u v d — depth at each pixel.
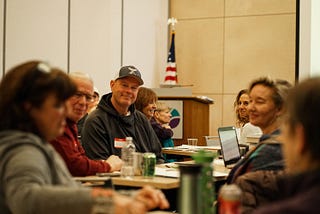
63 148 2.93
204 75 8.21
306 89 1.29
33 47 5.55
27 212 1.64
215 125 8.13
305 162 1.29
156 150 4.18
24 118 1.81
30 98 1.79
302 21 7.13
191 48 8.29
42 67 1.83
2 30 5.15
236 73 8.02
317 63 7.06
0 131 1.84
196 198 1.47
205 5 8.23
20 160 1.71
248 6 7.95
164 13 8.27
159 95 6.99
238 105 5.23
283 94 2.62
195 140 5.94
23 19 5.42
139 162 2.95
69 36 6.10
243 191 2.21
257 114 2.67
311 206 1.17
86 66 6.39
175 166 3.40
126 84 3.91
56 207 1.64
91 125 3.81
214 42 8.16
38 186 1.67
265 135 2.55
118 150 3.84
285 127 1.40
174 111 6.79
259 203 2.19
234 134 3.97
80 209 1.65
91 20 6.49
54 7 5.86
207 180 1.54
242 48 7.98
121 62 7.13
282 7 7.74
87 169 2.96
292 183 1.29
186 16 8.32
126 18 7.24
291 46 7.69
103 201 1.66
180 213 1.48
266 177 2.22
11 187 1.68
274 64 7.78
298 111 1.28
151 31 7.91
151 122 5.11
